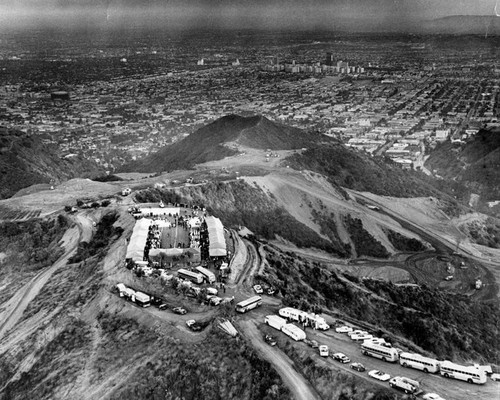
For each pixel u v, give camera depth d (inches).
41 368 4591.5
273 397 3791.8
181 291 5182.1
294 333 4318.4
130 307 4958.2
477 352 6171.3
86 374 4338.1
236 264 6043.3
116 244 6569.9
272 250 6855.3
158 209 7672.2
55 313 5251.0
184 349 4249.5
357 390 3678.6
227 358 4143.7
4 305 6013.8
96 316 5014.8
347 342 4340.6
